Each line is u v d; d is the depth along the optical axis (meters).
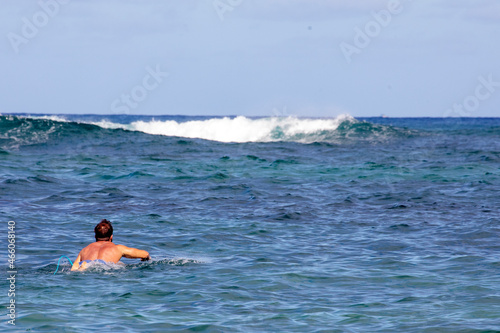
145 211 54.91
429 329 24.52
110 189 67.06
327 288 31.12
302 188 72.06
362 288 31.16
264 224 50.03
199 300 28.52
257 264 36.31
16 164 88.06
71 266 34.88
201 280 32.19
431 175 84.12
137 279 32.19
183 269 34.75
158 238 44.09
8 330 23.58
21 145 116.19
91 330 23.88
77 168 86.25
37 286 30.23
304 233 46.66
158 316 25.95
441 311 27.03
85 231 45.94
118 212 54.16
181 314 26.30
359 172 87.62
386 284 31.97
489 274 33.97
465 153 116.56
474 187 72.38
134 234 45.28
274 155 112.56
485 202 61.81
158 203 59.47
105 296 28.81
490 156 108.75
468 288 30.97
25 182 68.81
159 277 32.75
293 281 32.41
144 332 23.84
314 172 87.38
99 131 136.00
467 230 47.41
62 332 23.53
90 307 26.95
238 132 163.38
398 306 27.88
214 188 69.94
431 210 57.38
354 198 64.88
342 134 160.50
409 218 53.28
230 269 34.91
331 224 50.59
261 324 25.12
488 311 26.92
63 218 50.91
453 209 57.84
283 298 29.17
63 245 41.12
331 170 89.88
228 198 63.50
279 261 37.28
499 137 168.00
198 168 89.19
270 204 60.25
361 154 116.69
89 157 100.81
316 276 33.56
